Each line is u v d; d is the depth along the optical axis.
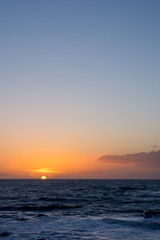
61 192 65.00
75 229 19.50
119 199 45.03
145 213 25.39
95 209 31.42
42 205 35.66
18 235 17.45
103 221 22.52
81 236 17.33
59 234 17.86
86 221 22.64
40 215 26.08
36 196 51.56
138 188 87.69
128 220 23.22
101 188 87.50
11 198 46.53
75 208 32.31
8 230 18.98
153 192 65.69
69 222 22.25
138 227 20.25
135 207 33.59
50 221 22.78
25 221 22.75
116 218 24.61
